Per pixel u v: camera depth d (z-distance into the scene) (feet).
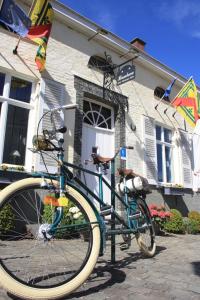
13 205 9.20
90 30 26.30
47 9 21.15
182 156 34.50
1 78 20.72
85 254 8.79
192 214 28.96
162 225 22.81
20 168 19.51
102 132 26.94
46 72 22.77
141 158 28.99
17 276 8.05
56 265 9.37
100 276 10.19
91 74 26.13
